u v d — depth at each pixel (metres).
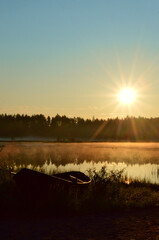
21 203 12.16
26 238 8.30
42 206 11.84
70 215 11.09
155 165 32.09
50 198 12.60
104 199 13.24
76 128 164.62
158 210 12.27
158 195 15.50
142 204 13.16
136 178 22.78
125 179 21.25
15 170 19.25
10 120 164.38
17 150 48.56
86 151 50.12
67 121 169.50
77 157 39.12
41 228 9.30
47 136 153.25
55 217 10.73
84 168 28.38
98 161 35.09
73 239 8.26
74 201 12.38
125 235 8.69
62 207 11.77
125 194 14.59
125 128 165.62
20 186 14.03
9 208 11.63
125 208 12.57
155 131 164.38
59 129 163.25
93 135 157.12
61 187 13.80
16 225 9.62
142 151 52.16
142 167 30.27
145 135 158.50
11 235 8.57
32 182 13.88
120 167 29.94
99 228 9.39
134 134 159.12
